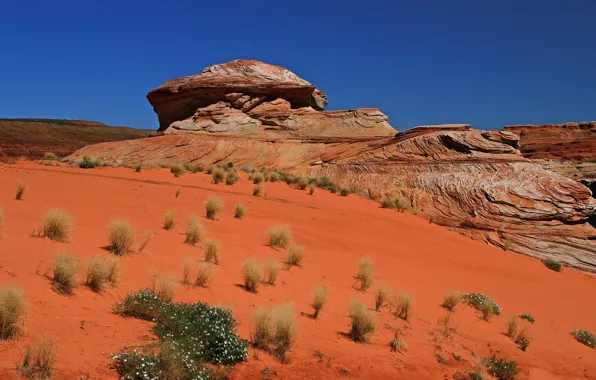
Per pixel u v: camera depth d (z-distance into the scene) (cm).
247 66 4591
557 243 2350
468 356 954
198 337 670
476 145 2975
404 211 2659
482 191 2612
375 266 1582
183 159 3519
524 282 1828
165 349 582
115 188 1945
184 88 4259
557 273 2091
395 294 1272
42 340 571
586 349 1213
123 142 3909
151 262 1009
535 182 2625
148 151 3641
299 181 2911
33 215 1199
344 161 3341
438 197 2706
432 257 1900
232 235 1492
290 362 720
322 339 839
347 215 2277
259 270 1023
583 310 1585
